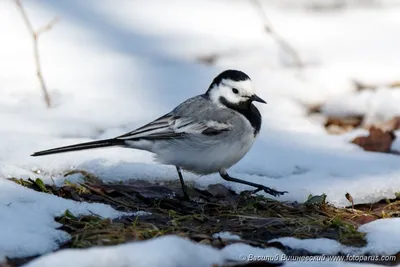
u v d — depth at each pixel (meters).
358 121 14.69
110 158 11.47
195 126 10.32
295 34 18.62
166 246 7.75
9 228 8.52
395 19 19.83
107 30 17.92
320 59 17.06
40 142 11.95
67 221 9.00
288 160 12.05
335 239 9.02
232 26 19.00
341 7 21.11
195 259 7.81
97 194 10.20
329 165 11.86
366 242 8.91
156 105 14.30
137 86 15.19
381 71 16.39
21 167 11.11
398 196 10.64
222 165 10.49
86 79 15.29
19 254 8.15
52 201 9.34
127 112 13.87
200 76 15.90
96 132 12.98
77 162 11.28
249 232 9.20
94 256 7.51
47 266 7.39
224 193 10.70
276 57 17.14
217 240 8.66
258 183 10.94
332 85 15.84
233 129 10.38
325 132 13.74
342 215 9.95
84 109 13.86
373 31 18.78
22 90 14.59
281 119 14.08
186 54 17.20
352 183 10.87
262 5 20.86
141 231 8.80
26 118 13.23
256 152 12.29
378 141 12.85
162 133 10.33
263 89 15.47
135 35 17.94
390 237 8.92
